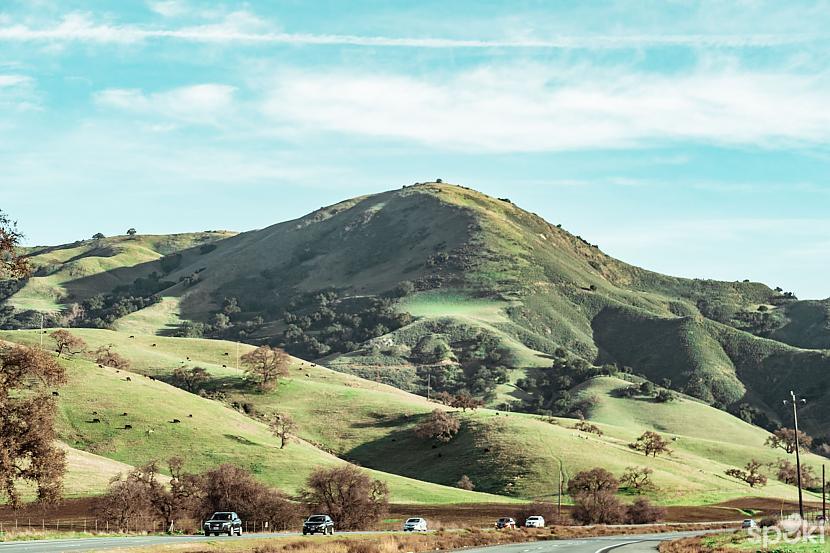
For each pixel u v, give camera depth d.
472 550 58.62
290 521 101.62
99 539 56.72
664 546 63.34
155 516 97.06
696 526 120.25
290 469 155.50
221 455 158.75
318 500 105.75
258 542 52.31
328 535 69.19
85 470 130.12
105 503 94.50
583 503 131.75
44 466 56.66
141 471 98.88
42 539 56.41
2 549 42.22
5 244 55.88
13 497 56.47
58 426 160.00
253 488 100.69
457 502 149.88
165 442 161.25
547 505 138.88
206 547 46.38
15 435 56.00
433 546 62.69
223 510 99.12
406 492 155.38
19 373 56.69
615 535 94.44
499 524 104.88
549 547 64.31
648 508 136.88
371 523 105.50
